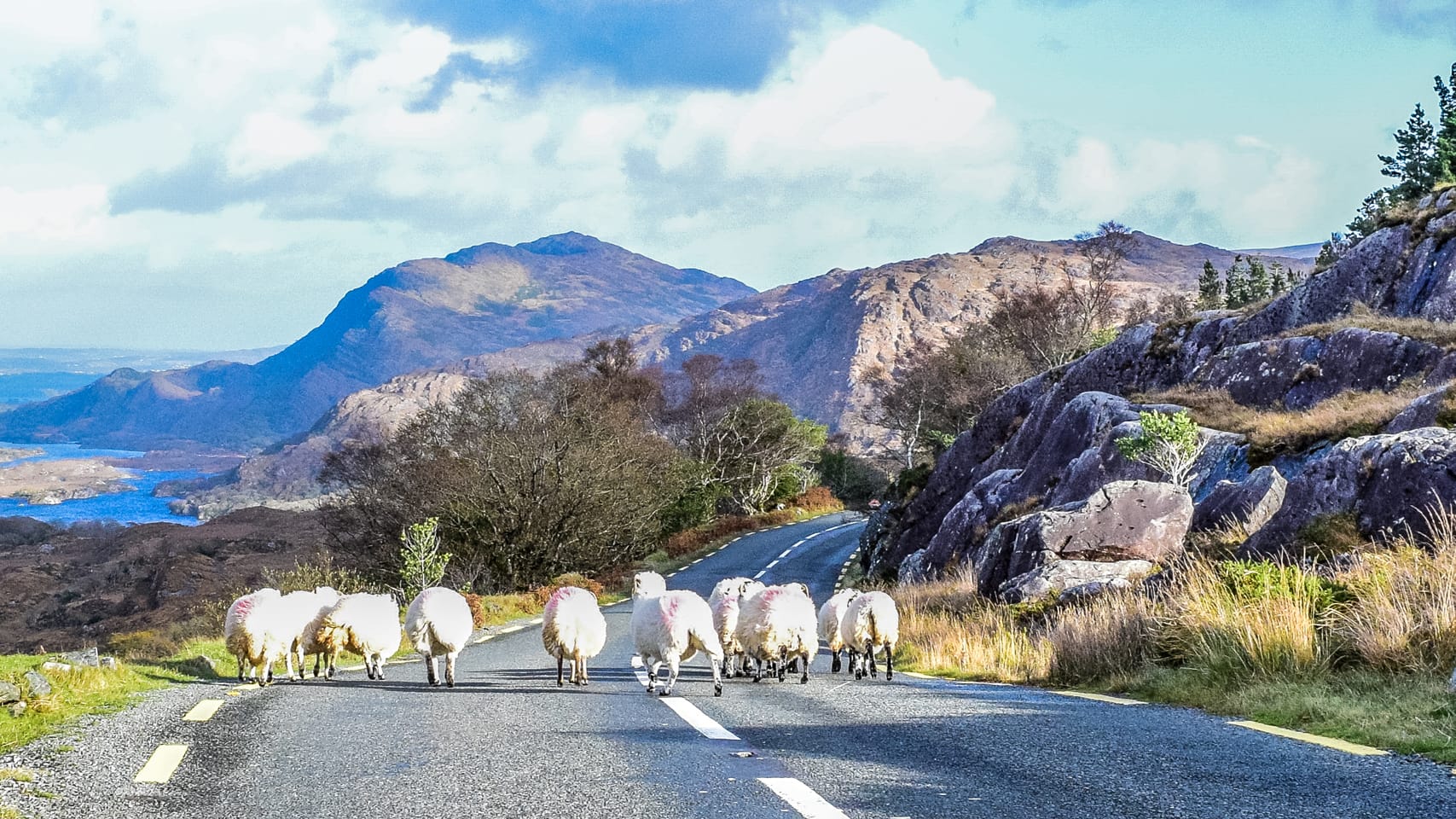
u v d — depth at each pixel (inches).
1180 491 835.4
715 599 658.2
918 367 3607.3
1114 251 3233.3
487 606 1245.1
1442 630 394.0
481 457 2004.2
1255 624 452.4
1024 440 1475.1
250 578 3169.3
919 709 416.8
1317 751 302.7
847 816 240.4
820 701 448.1
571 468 1945.1
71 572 4298.7
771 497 3526.1
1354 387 1090.7
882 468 4530.0
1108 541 820.6
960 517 1299.2
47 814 251.1
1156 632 519.2
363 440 2810.0
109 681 504.7
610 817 244.4
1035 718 380.2
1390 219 1358.3
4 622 3309.5
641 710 423.2
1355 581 474.6
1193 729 348.8
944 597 970.7
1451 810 232.5
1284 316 1380.4
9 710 393.4
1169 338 1454.2
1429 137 2753.4
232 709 428.1
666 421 3634.4
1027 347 3230.8
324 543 2573.8
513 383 2475.4
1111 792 258.1
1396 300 1278.3
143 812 254.7
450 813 251.6
